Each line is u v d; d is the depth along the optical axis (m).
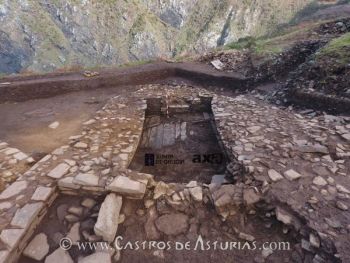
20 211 3.89
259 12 121.38
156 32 134.75
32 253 3.68
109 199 4.22
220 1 133.50
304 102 8.35
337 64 8.38
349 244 3.34
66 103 9.38
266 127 6.46
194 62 14.57
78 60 125.69
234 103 8.27
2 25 114.00
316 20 19.50
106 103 8.67
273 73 11.33
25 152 5.91
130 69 12.81
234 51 14.23
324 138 5.78
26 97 9.81
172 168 6.48
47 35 121.81
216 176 5.61
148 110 9.02
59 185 4.48
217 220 4.18
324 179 4.48
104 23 129.38
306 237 3.62
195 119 8.66
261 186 4.39
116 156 5.40
